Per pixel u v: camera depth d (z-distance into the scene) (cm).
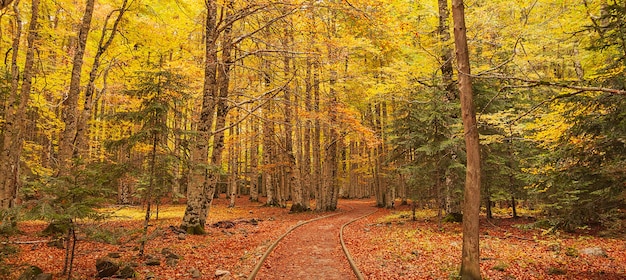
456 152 1562
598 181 880
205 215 1458
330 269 920
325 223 1895
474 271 708
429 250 1067
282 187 3481
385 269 871
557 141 976
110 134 2053
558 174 934
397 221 1884
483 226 1555
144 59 2039
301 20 1362
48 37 1761
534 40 1628
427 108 1608
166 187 1052
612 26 828
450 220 1666
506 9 1608
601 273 790
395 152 1823
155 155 1006
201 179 1417
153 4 1917
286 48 1469
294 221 2000
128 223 1673
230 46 1484
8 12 1573
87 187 700
